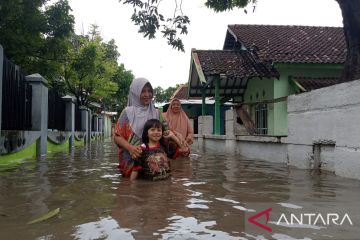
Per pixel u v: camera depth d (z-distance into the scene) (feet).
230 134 38.11
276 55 52.75
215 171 20.61
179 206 11.25
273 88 53.26
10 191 14.34
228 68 52.90
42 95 36.22
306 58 52.08
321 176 18.26
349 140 17.33
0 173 20.36
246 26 65.57
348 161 17.48
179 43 37.14
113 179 17.48
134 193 13.56
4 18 41.91
